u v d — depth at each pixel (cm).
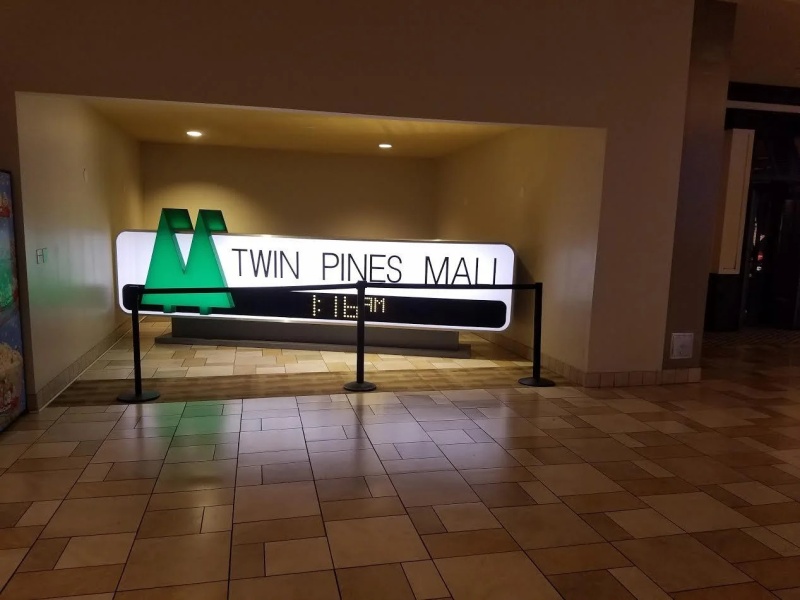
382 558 240
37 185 404
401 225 897
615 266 480
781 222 802
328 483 305
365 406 434
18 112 373
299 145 787
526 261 598
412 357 597
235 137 732
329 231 878
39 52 372
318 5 405
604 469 332
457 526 266
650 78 463
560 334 533
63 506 277
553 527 268
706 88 478
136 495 289
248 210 848
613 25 451
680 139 475
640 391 488
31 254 393
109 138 616
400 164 883
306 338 636
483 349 645
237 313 605
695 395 481
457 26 426
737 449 366
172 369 529
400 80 423
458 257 574
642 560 243
